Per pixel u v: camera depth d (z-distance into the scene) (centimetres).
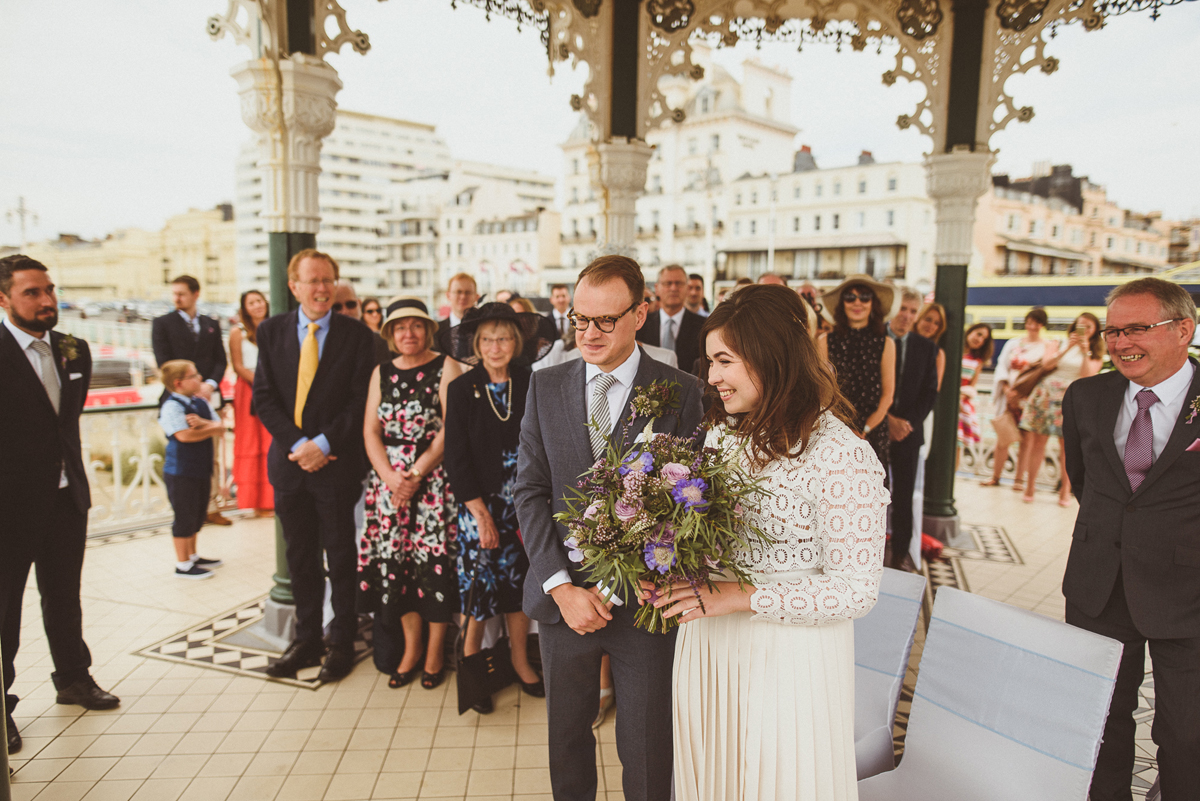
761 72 5103
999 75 472
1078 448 235
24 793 245
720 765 164
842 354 401
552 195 9275
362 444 344
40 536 277
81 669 300
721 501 148
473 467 291
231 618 390
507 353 286
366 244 9525
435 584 308
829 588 143
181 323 540
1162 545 203
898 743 283
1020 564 485
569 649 197
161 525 555
